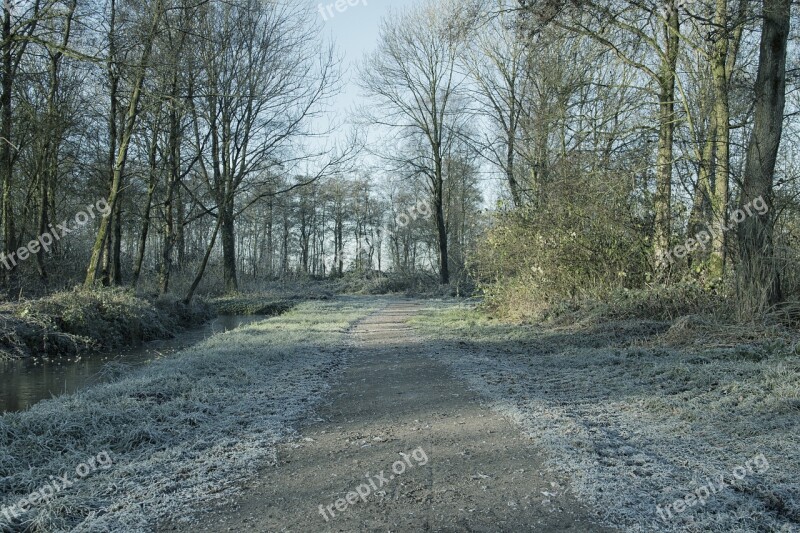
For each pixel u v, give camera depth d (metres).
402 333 13.79
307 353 10.20
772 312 8.99
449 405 6.23
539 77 18.72
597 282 13.62
